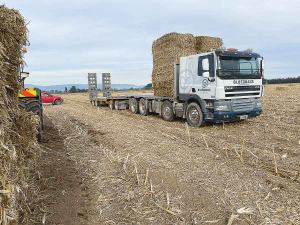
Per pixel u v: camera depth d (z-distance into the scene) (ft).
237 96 26.08
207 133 24.89
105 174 14.32
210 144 20.38
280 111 36.29
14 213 7.50
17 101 10.00
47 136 24.20
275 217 9.61
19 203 9.02
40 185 12.77
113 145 20.62
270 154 17.16
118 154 17.99
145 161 16.35
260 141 20.92
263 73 27.91
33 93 20.53
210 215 9.89
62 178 13.80
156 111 37.17
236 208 10.33
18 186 8.49
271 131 24.43
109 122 33.04
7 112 8.46
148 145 20.43
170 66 31.94
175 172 14.29
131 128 28.27
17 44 9.80
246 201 10.86
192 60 28.58
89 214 10.18
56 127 29.35
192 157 17.03
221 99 25.43
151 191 11.89
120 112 46.57
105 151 18.92
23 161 9.99
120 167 15.33
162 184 12.76
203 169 14.66
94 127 29.07
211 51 26.08
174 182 12.95
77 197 11.62
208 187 12.24
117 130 27.07
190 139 22.29
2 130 7.62
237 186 12.28
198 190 11.98
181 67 30.58
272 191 11.71
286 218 9.50
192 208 10.46
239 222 9.37
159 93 36.11
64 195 11.80
